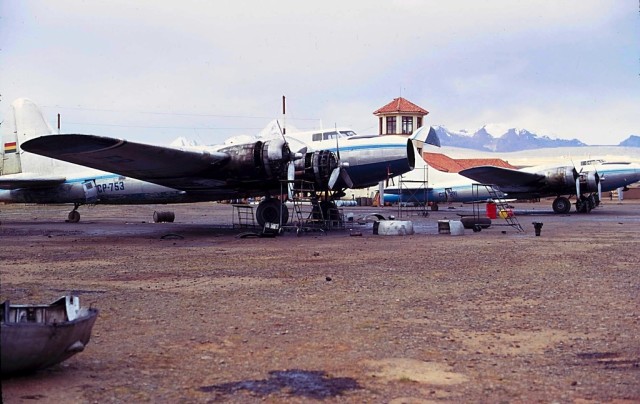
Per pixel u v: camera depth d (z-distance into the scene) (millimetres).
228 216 35969
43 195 26359
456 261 12320
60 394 4340
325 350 5625
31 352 4332
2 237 19047
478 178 36250
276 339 6023
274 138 20203
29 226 25188
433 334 6234
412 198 49375
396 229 19609
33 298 8273
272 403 4254
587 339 5988
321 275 10414
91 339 5980
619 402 4246
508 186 36625
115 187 24953
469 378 4801
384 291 8797
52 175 26188
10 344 4266
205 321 6824
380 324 6688
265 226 19469
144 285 9398
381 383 4684
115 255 13688
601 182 36438
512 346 5754
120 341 5914
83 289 9031
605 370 4988
